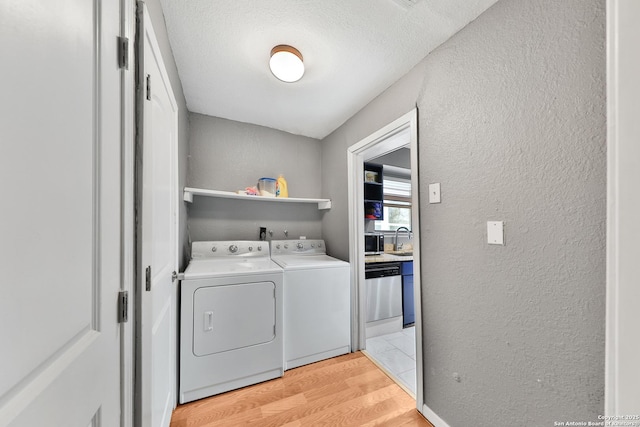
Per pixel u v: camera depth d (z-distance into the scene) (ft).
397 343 7.88
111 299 2.03
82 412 1.63
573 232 2.74
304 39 4.41
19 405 1.16
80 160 1.65
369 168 10.53
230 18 3.98
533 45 3.08
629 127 1.08
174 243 4.76
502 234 3.41
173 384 4.62
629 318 1.07
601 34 2.55
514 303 3.28
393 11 3.77
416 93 4.94
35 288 1.28
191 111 7.34
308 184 9.11
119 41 2.19
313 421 4.51
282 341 5.88
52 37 1.40
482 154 3.67
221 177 7.75
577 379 2.70
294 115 7.46
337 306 6.78
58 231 1.44
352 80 5.58
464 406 3.92
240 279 5.46
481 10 3.66
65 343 1.50
